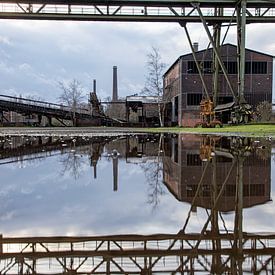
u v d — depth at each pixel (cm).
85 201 433
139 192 484
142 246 291
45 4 2405
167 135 2398
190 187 514
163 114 5631
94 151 1152
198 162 809
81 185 539
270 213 380
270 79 4616
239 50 2439
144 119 6162
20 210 391
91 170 700
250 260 259
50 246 290
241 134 1884
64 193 479
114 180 582
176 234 318
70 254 274
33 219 359
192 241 301
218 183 539
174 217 366
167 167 736
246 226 338
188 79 4781
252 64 4588
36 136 2236
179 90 4912
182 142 1588
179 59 4850
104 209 396
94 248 288
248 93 4600
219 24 2692
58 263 259
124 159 899
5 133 2744
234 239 304
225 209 395
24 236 313
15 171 680
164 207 404
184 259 263
